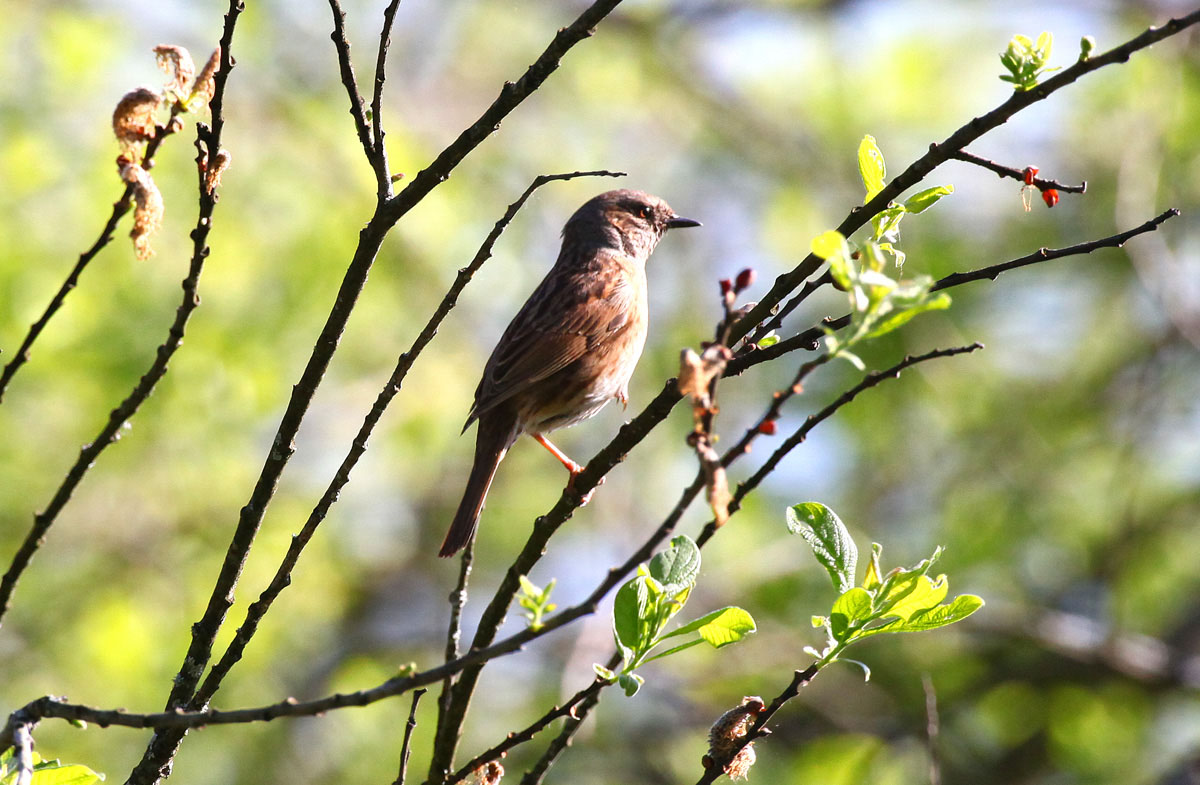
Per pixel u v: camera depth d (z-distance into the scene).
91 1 14.31
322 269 13.97
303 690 14.72
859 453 15.61
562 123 17.23
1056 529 15.49
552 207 16.70
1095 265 16.44
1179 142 16.23
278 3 15.34
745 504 14.98
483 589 15.88
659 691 14.70
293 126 14.84
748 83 18.02
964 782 14.71
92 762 12.60
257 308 13.61
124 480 13.38
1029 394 16.16
